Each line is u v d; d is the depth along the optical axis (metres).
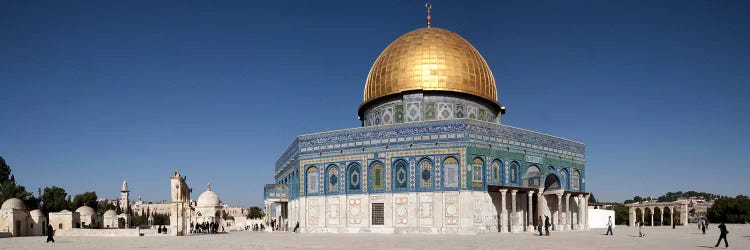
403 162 49.06
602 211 69.50
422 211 47.72
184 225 56.34
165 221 144.38
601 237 40.19
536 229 51.75
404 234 46.03
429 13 62.28
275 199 63.44
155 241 40.16
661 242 34.31
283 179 67.06
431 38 57.19
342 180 51.31
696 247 30.00
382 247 29.75
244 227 94.38
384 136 50.03
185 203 58.88
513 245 30.92
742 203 110.00
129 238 46.88
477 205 47.31
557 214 55.06
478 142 48.09
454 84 55.22
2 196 89.50
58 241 43.94
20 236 60.25
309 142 53.66
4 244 40.34
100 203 145.75
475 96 56.28
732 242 34.69
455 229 46.50
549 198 54.75
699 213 157.62
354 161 51.00
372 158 50.19
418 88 54.91
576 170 58.16
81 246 35.44
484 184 47.97
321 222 51.78
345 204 50.78
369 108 60.03
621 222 110.50
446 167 47.62
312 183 53.03
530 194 50.25
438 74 55.16
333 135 52.50
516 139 51.47
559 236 41.59
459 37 59.28
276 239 39.97
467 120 47.53
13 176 102.12
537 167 53.31
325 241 35.97
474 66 57.03
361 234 46.75
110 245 35.78
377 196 49.56
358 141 51.12
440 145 47.84
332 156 52.19
